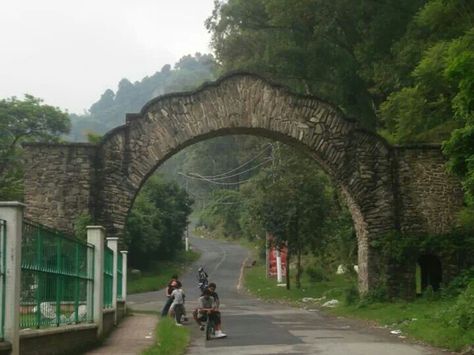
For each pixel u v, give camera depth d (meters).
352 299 23.70
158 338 14.77
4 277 8.05
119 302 20.31
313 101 23.16
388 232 22.88
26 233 8.96
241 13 32.00
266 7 28.81
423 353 12.24
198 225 89.19
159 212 52.53
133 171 22.36
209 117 22.73
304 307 27.69
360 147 23.12
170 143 22.56
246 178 73.88
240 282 46.31
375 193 23.03
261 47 32.78
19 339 8.36
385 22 27.08
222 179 71.50
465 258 22.45
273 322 19.98
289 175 35.66
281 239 35.84
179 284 21.16
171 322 19.06
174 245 57.06
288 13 28.39
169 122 22.62
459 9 20.72
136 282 42.72
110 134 22.38
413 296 22.44
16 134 41.69
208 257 63.12
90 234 14.41
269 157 45.56
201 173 76.12
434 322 15.70
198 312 16.59
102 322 14.77
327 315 22.84
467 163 14.35
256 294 37.72
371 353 12.27
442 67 19.50
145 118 22.58
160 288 42.75
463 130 13.96
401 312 19.66
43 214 21.98
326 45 30.34
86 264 13.46
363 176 23.05
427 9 21.16
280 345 13.88
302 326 18.53
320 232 35.16
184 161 89.25
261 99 22.97
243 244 72.88
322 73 31.39
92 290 14.09
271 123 22.91
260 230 43.41
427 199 23.09
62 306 11.25
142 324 19.22
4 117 40.62
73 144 22.28
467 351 12.15
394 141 24.28
